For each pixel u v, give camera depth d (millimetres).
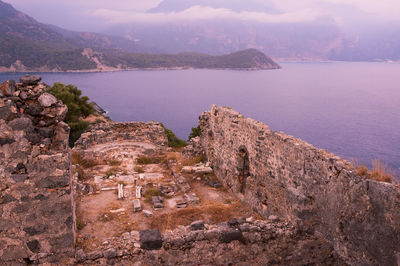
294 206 10555
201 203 17031
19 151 7859
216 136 22312
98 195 16984
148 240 8836
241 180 18531
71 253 8477
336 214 9086
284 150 13242
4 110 7664
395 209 6816
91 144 27500
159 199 16484
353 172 8844
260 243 9289
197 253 8742
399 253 6633
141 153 27047
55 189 8219
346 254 8359
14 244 8078
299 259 8492
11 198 7898
